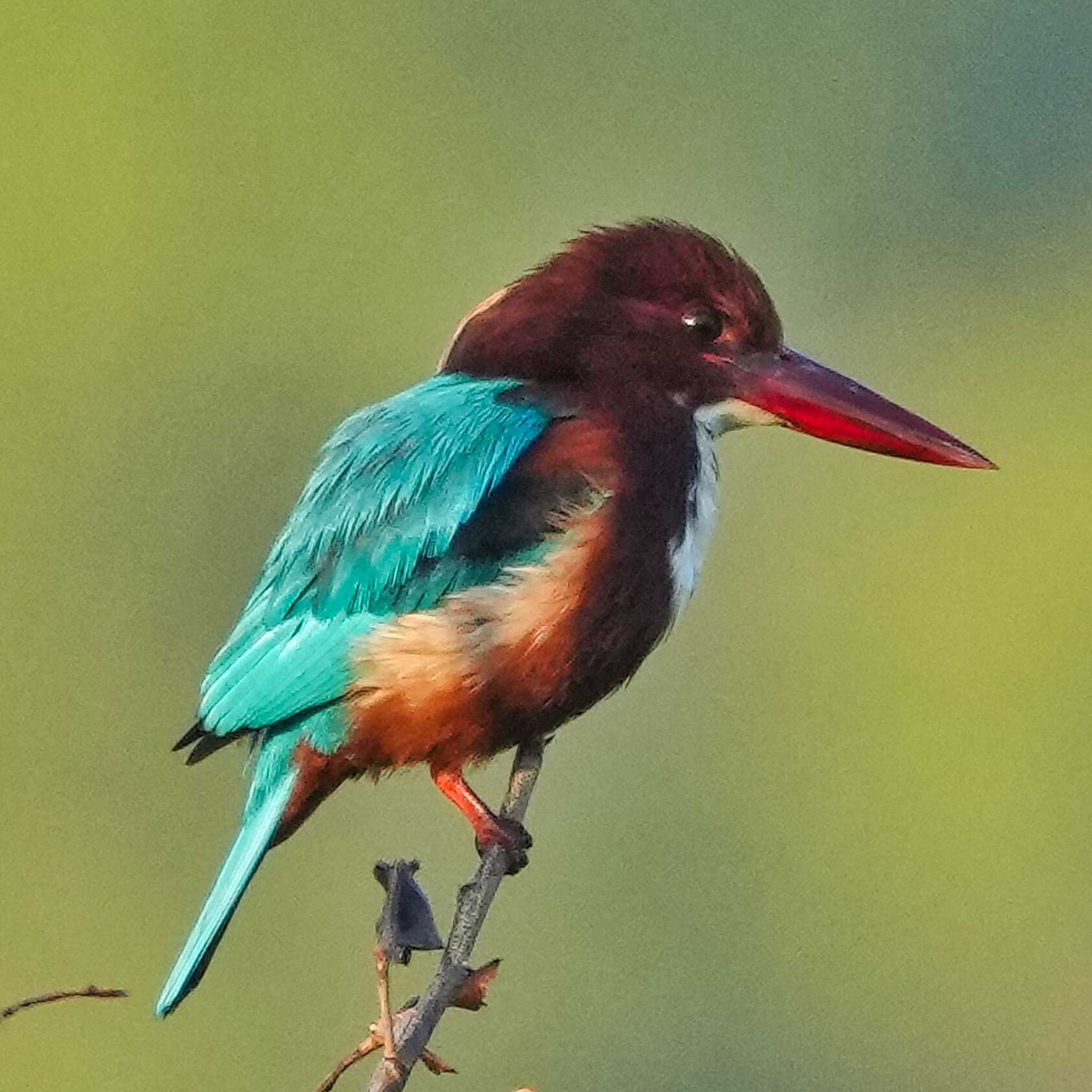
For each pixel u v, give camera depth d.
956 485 16.34
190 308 17.78
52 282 17.64
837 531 16.02
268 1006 13.86
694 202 19.66
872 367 19.36
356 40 18.44
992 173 19.88
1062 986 15.02
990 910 14.92
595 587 9.20
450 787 9.38
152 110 18.11
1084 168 19.84
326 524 9.34
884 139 20.03
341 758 9.38
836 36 19.75
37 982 14.08
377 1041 7.38
